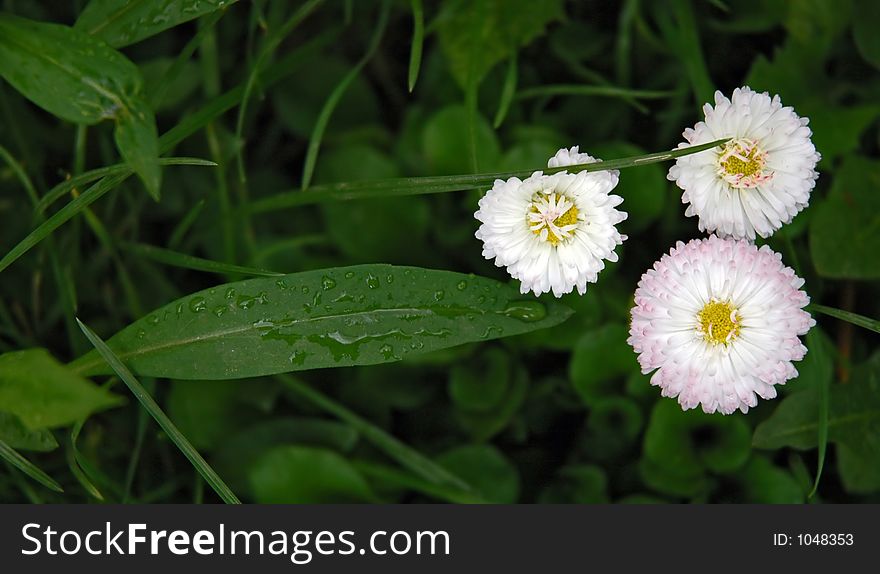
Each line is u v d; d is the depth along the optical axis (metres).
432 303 0.50
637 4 0.55
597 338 0.54
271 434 0.54
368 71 0.58
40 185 0.55
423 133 0.56
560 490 0.55
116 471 0.56
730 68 0.56
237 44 0.57
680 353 0.49
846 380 0.53
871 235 0.54
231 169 0.57
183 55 0.52
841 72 0.55
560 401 0.56
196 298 0.50
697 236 0.56
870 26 0.54
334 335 0.50
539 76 0.57
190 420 0.54
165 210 0.57
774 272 0.49
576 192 0.49
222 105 0.53
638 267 0.56
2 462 0.55
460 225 0.56
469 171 0.55
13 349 0.56
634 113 0.56
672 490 0.54
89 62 0.48
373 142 0.57
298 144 0.58
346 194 0.52
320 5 0.58
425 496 0.55
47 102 0.48
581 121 0.56
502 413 0.55
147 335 0.50
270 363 0.50
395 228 0.55
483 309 0.50
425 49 0.57
